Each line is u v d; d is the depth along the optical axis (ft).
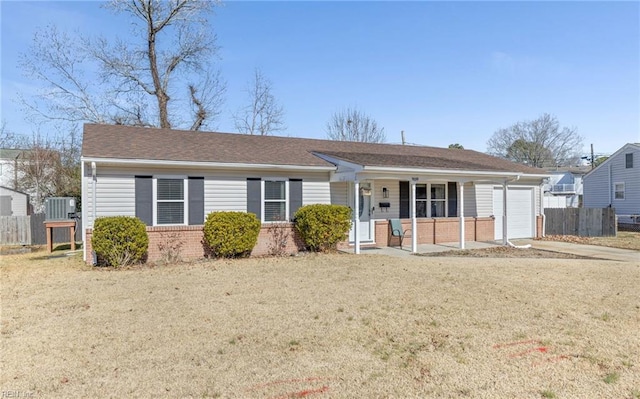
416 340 16.20
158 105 82.99
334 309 20.71
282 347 15.49
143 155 37.47
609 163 99.30
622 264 35.24
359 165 40.96
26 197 78.38
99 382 12.51
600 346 15.46
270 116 104.53
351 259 38.37
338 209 43.16
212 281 27.94
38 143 88.63
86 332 17.25
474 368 13.44
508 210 59.67
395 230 50.01
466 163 53.16
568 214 66.90
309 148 52.95
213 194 41.47
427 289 25.13
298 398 11.43
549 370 13.26
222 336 16.74
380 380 12.58
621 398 11.33
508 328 17.63
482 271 31.35
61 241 61.21
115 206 37.42
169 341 16.16
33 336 16.76
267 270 32.27
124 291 24.95
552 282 27.20
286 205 45.24
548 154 185.16
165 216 39.34
